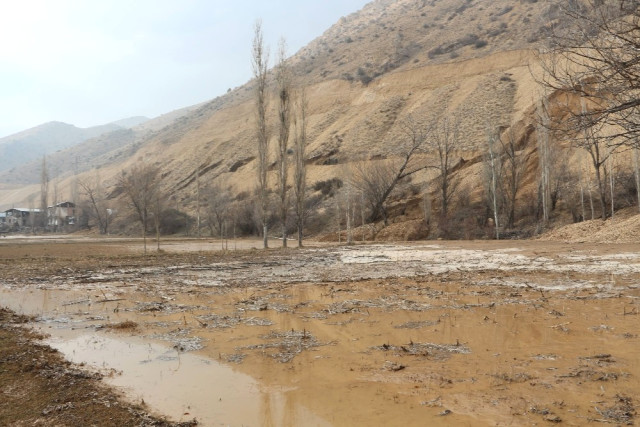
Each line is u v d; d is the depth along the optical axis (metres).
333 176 60.59
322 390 5.25
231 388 5.39
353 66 100.31
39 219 99.06
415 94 74.88
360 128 70.75
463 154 52.81
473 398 4.83
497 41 79.25
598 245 24.64
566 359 5.96
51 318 9.48
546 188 37.25
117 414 4.63
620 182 37.12
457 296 10.84
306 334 7.81
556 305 9.41
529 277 13.66
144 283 14.53
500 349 6.54
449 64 77.62
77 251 31.55
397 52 94.38
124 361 6.49
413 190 50.97
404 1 172.00
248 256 25.20
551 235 33.91
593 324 7.75
